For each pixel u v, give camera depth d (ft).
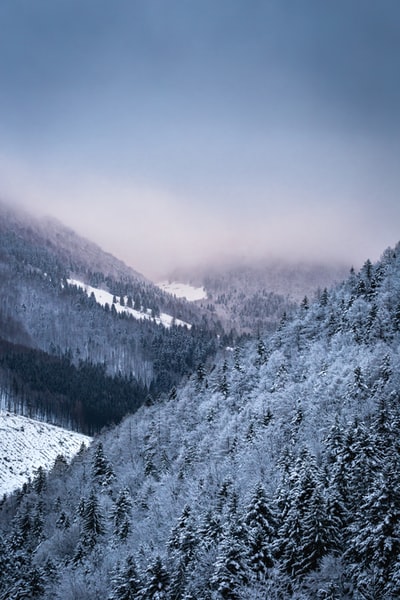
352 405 282.97
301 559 183.93
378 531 165.58
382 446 219.41
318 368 367.25
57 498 382.63
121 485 362.94
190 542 210.38
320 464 241.14
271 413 332.60
